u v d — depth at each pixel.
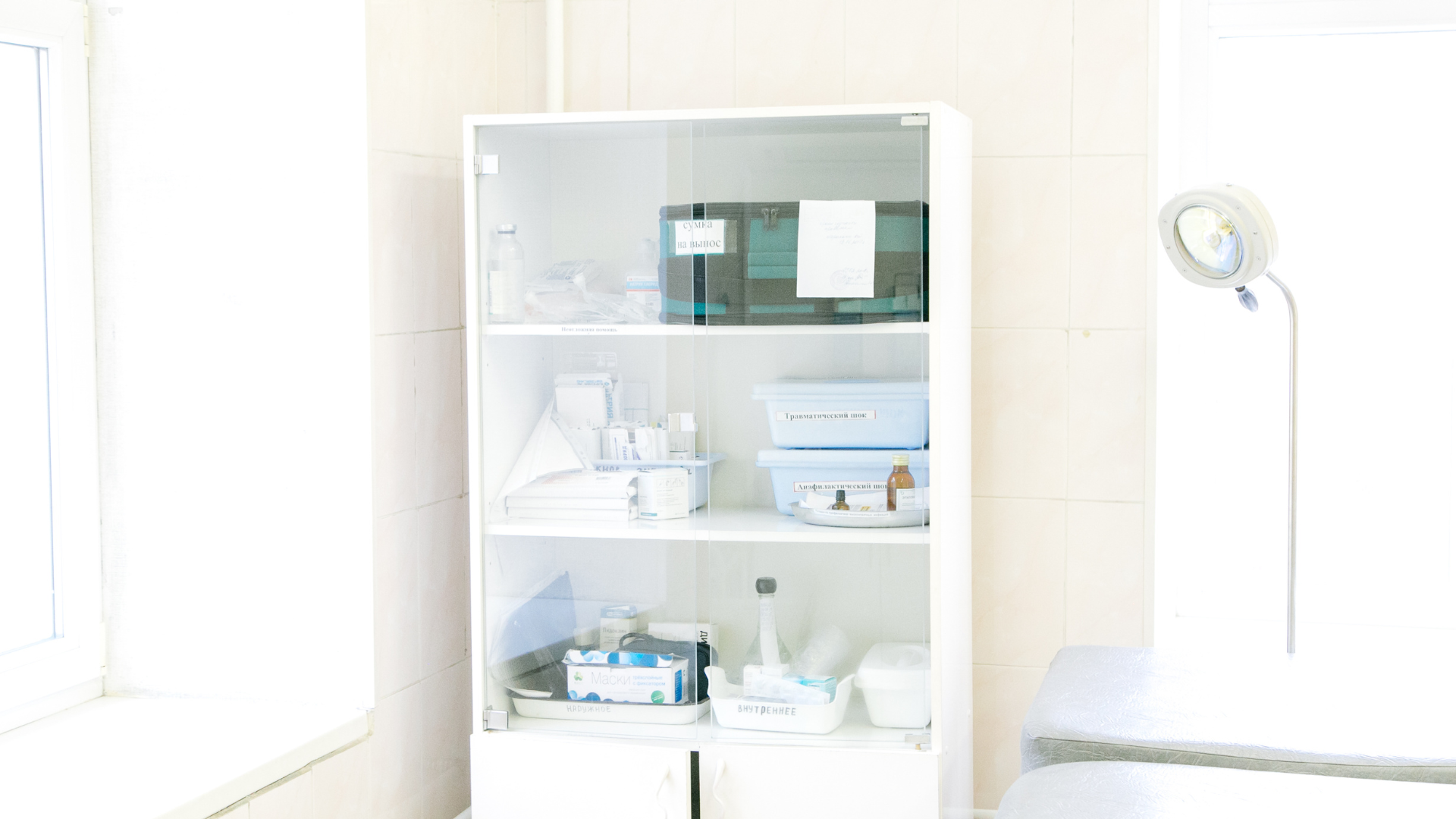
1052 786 1.44
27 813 1.69
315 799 2.05
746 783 2.16
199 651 2.27
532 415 2.26
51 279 2.16
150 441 2.25
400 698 2.30
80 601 2.23
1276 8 2.55
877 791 2.12
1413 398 2.60
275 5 2.16
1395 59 2.56
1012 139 2.50
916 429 2.12
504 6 2.71
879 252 2.10
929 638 2.12
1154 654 2.02
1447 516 2.59
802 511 2.18
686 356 2.20
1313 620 2.67
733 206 2.15
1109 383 2.50
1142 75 2.45
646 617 2.24
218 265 2.21
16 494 2.12
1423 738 1.58
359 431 2.17
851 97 2.58
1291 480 2.12
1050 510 2.54
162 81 2.20
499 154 2.21
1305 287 2.63
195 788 1.79
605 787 2.20
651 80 2.67
